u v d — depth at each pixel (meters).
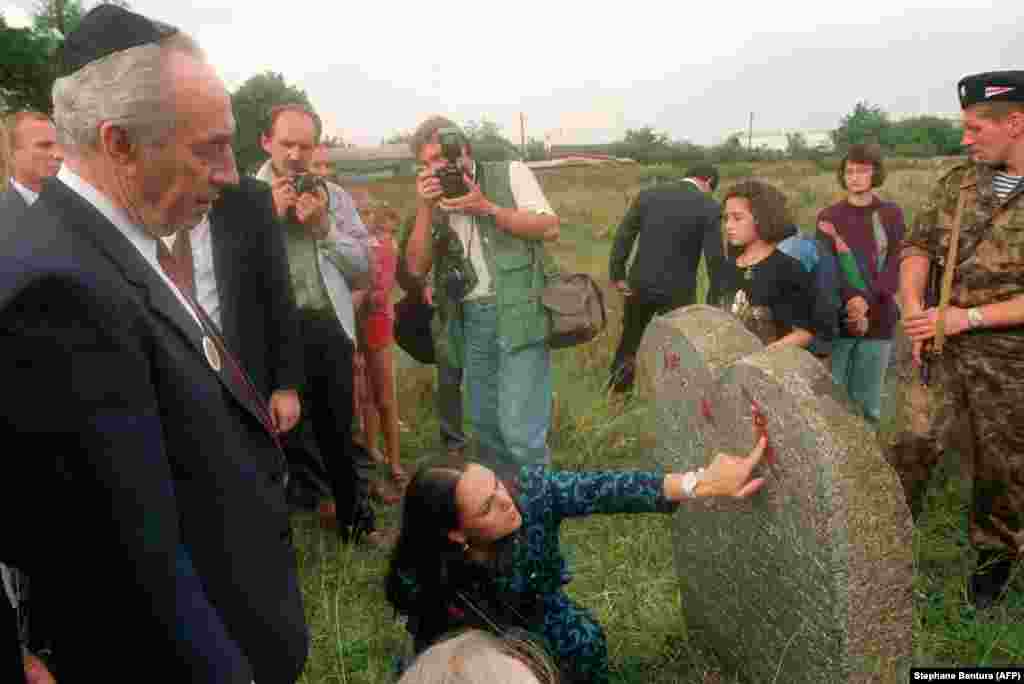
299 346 3.17
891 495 1.89
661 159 60.28
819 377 1.99
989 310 2.88
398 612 2.40
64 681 1.26
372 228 4.60
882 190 19.42
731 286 4.65
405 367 6.38
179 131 1.32
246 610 1.47
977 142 2.86
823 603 1.93
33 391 1.12
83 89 1.30
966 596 3.03
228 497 1.43
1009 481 2.97
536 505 2.23
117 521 1.17
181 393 1.35
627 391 5.62
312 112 3.48
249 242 2.99
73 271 1.18
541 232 3.69
